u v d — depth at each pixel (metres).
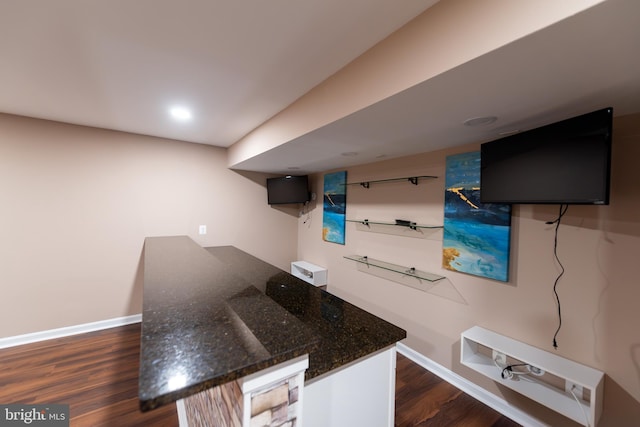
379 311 2.88
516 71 1.00
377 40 1.29
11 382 2.09
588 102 1.27
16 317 2.59
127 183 3.03
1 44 1.35
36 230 2.63
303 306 1.58
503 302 1.88
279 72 1.60
